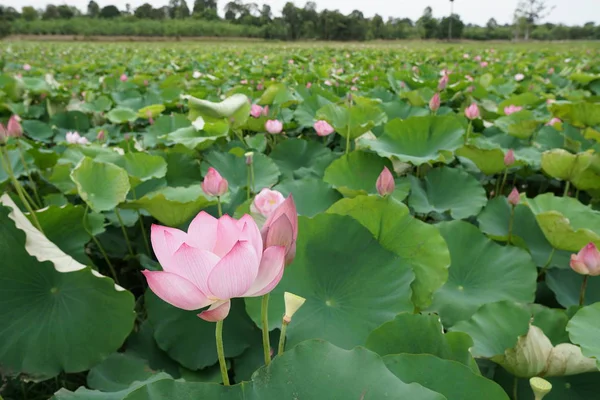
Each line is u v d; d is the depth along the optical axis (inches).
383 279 75.2
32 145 149.7
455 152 128.9
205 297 36.6
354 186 116.5
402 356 50.3
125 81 327.9
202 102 162.9
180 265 35.9
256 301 73.0
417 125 130.1
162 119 181.3
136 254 107.1
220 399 41.1
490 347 64.9
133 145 158.4
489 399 47.5
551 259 97.4
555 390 62.8
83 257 90.6
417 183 120.0
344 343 69.0
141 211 112.0
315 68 419.8
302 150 154.0
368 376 42.1
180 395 41.0
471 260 90.4
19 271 70.7
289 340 70.2
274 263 37.3
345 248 77.6
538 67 458.9
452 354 57.3
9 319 68.2
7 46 921.5
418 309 79.1
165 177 131.0
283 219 41.4
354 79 329.7
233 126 173.9
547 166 118.0
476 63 524.4
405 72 338.6
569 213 100.8
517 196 93.0
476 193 114.4
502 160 124.5
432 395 40.3
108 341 69.4
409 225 82.2
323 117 151.4
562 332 66.6
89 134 199.0
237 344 75.1
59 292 71.6
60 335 68.4
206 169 132.5
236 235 39.1
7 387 74.8
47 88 270.8
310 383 41.9
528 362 59.1
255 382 42.2
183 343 75.0
